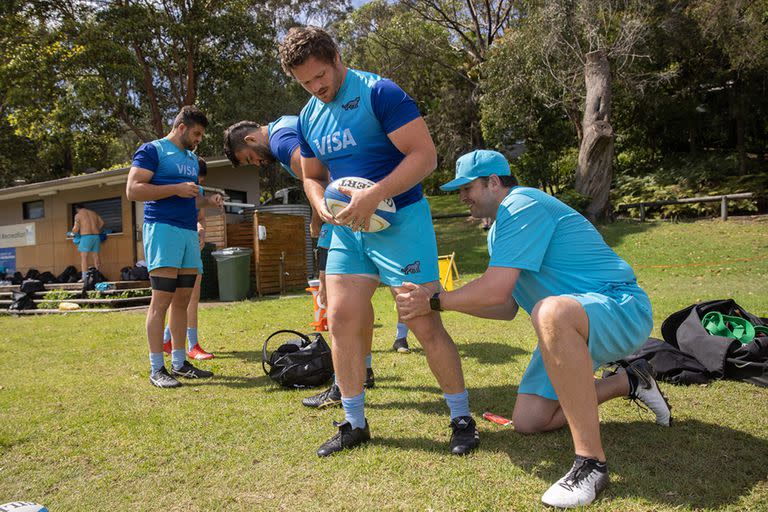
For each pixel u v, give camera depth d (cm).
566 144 2044
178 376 405
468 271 1244
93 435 279
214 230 1147
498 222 229
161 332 385
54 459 250
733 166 1748
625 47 1552
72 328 712
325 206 244
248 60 2322
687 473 214
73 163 2916
